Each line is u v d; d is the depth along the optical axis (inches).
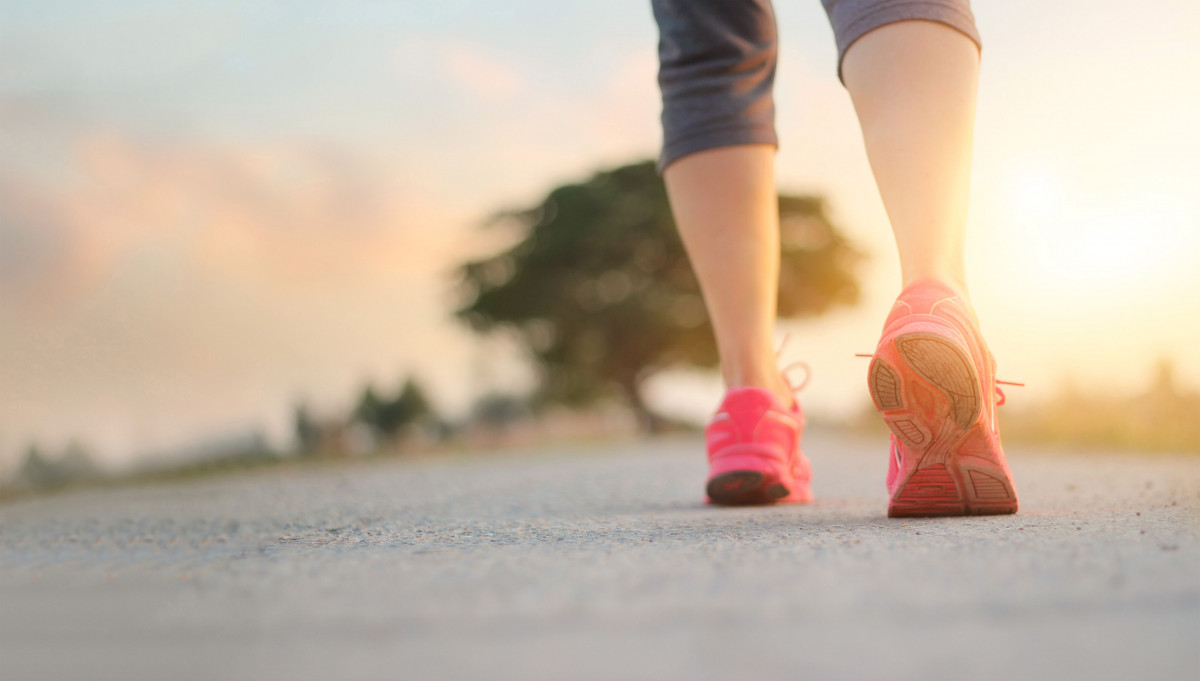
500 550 30.4
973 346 41.5
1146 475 92.6
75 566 28.7
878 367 41.0
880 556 25.0
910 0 43.4
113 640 16.8
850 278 895.1
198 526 48.9
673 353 879.7
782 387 63.2
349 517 53.4
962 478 42.6
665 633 15.6
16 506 110.2
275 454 329.4
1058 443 230.5
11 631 18.0
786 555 25.9
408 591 21.0
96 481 217.3
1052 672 12.7
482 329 923.4
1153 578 19.4
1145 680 12.3
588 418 913.5
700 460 185.8
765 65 60.2
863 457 194.9
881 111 43.7
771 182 60.3
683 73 59.1
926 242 42.8
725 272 60.1
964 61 43.7
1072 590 18.3
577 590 20.3
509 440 680.4
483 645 15.2
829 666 13.1
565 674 13.3
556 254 880.9
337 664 14.4
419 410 711.1
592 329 882.1
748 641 14.8
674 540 32.8
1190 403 211.8
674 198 61.2
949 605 17.1
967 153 43.8
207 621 18.3
